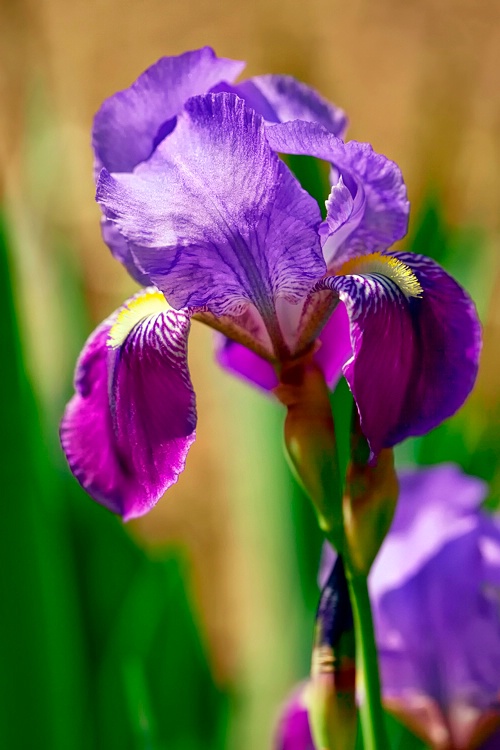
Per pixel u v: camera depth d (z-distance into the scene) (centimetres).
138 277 70
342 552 68
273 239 67
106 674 86
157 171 67
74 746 85
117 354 68
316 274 67
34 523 84
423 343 67
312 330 68
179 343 68
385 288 67
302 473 68
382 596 77
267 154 66
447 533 77
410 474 78
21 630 84
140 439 67
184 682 87
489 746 77
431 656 76
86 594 89
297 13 231
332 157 68
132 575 90
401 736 83
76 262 98
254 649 102
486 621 76
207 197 67
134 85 70
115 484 68
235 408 93
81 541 90
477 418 91
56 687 85
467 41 229
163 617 88
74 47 235
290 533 90
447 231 90
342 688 68
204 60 70
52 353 92
